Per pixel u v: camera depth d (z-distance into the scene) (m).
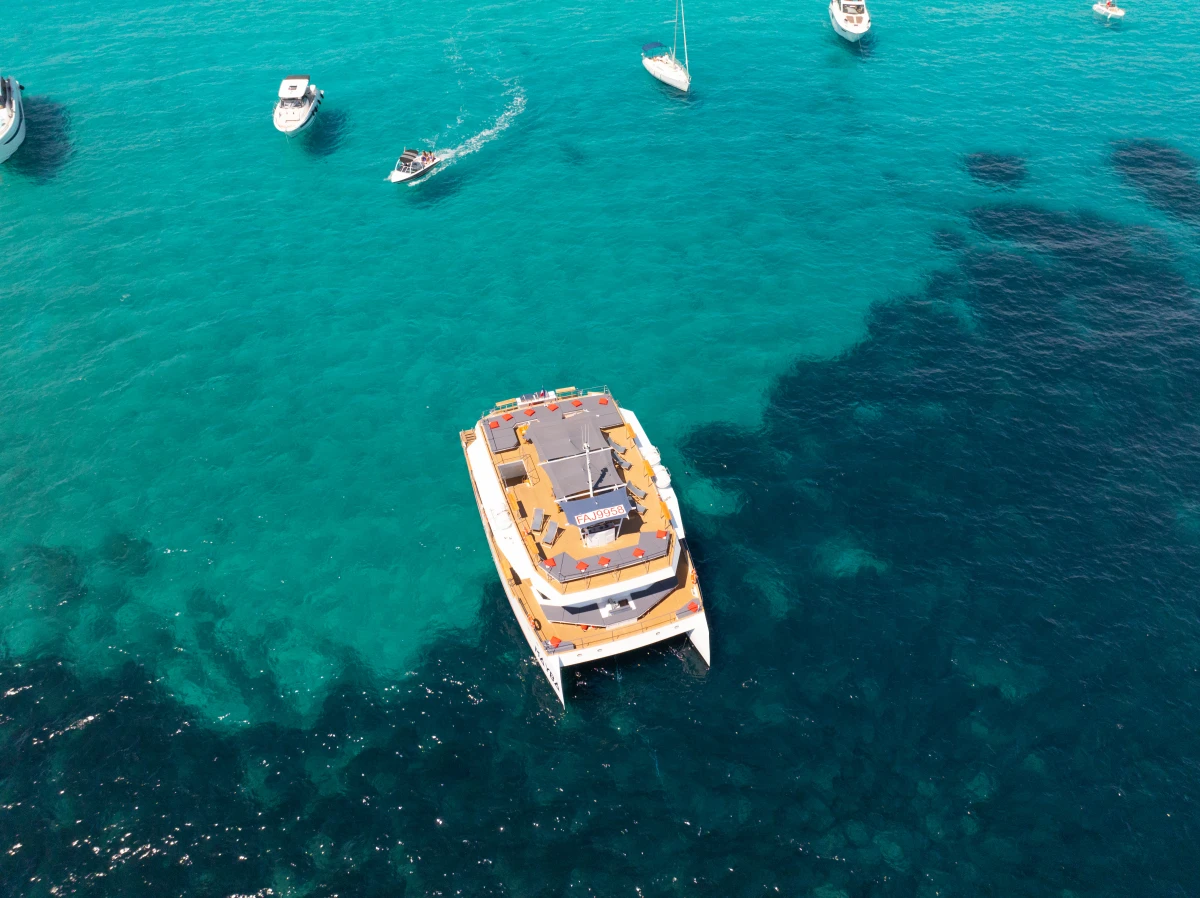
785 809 32.81
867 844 31.86
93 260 62.19
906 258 62.75
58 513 44.41
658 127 78.75
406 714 35.72
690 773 33.91
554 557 36.53
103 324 56.69
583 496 38.12
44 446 48.28
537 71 87.25
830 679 37.00
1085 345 54.81
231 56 88.88
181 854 31.31
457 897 30.34
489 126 78.50
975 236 65.00
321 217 67.19
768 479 46.41
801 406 51.00
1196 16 99.38
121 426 49.50
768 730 35.25
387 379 52.81
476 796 33.12
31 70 85.88
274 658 37.69
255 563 41.81
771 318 57.50
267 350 54.88
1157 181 71.00
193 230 65.44
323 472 46.75
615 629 36.25
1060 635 38.66
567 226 66.25
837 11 92.94
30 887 30.41
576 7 100.19
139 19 96.06
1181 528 43.47
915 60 90.12
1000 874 31.09
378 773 33.78
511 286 60.34
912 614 39.53
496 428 41.62
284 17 96.62
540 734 35.09
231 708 35.81
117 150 74.25
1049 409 50.38
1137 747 34.66
